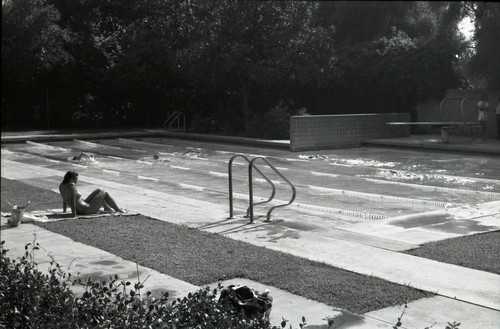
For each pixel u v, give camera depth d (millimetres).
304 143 26047
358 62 32656
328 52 31547
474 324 6602
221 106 34719
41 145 28703
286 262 8906
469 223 11469
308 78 30812
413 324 6613
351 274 8352
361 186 16828
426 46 31328
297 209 13672
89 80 35812
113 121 38438
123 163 22234
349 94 34062
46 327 4703
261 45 29156
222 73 30062
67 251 9680
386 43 33031
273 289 7773
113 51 35625
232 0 28609
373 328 6496
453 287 7781
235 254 9352
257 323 4570
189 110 37375
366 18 37125
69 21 37156
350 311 6988
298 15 29250
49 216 12438
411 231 10852
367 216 12859
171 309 4906
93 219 12117
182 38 35375
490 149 23328
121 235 10672
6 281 5582
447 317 6812
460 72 31672
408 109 32281
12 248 9914
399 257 9156
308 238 10414
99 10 37844
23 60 32781
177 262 8938
